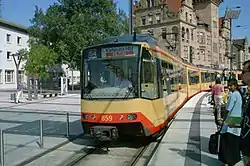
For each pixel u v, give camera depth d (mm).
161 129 10609
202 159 7891
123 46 9289
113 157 8539
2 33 55875
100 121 8969
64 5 47250
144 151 9125
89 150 9297
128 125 8773
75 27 44719
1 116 17094
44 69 38719
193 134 11219
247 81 4531
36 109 20828
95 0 46188
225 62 87750
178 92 16703
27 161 8031
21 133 11859
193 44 70250
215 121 13156
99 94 9148
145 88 9219
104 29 46438
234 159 6270
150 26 68938
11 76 58469
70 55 45875
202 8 76312
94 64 9492
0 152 7402
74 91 45875
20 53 40344
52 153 8977
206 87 40031
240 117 6059
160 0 67438
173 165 7418
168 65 12602
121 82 9094
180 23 65375
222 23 86938
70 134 11617
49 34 46844
